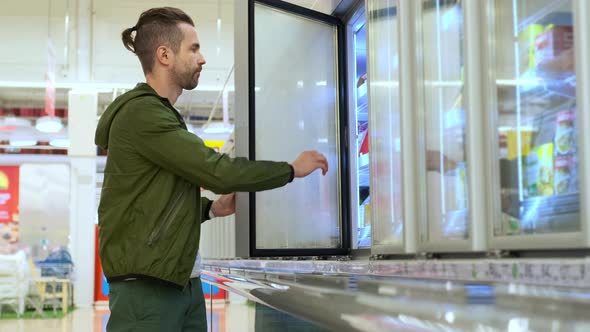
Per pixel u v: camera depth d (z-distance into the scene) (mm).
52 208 16484
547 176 1171
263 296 1885
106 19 11148
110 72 11414
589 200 989
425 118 1524
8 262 11039
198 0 10711
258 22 2818
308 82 2920
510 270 878
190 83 2014
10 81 10492
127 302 1753
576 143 1071
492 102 1264
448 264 1042
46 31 11094
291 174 1830
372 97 1914
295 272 1803
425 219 1510
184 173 1749
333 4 2885
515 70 1272
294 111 2875
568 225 1106
